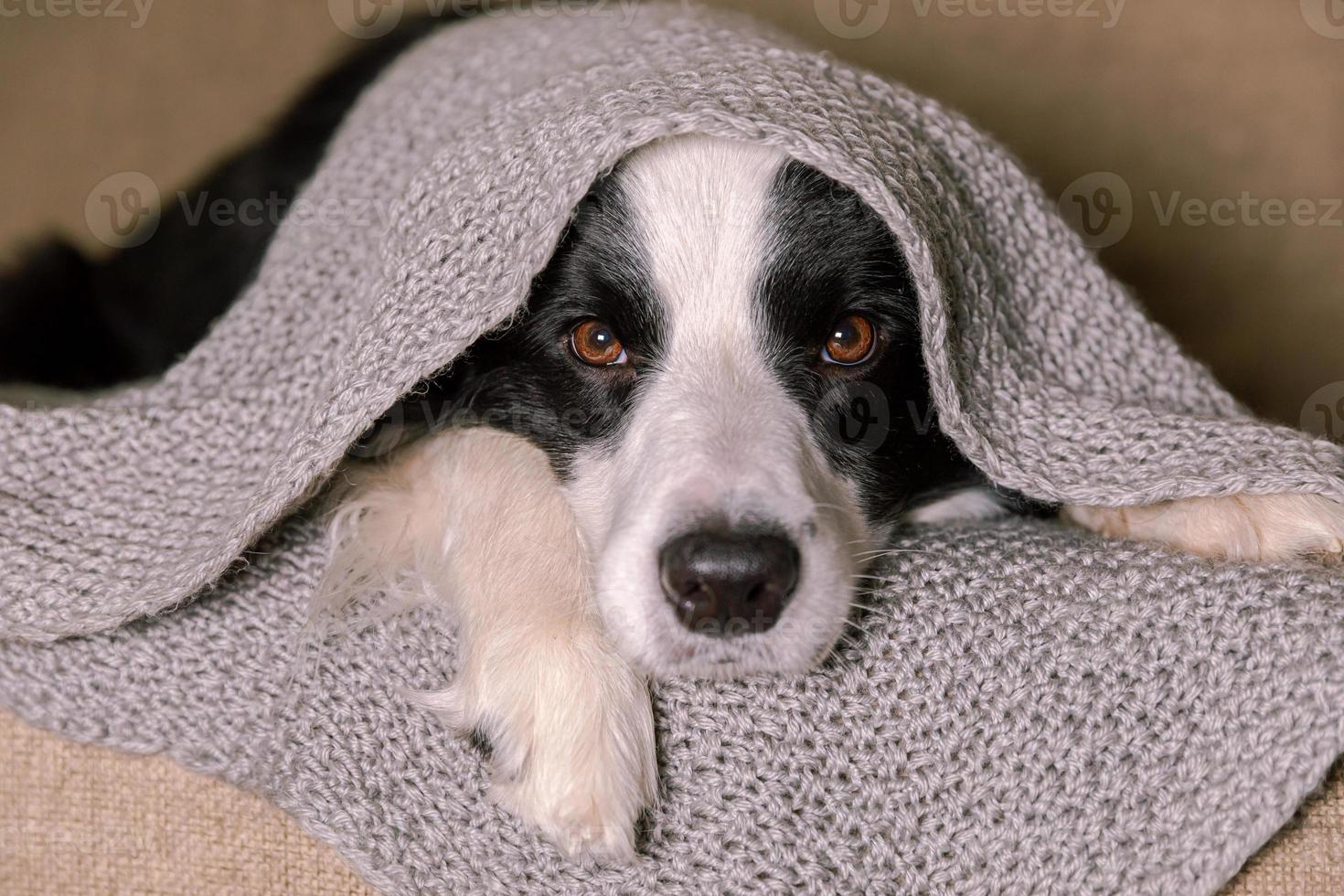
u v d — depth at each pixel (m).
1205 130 3.13
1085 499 1.46
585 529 1.52
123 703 1.49
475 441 1.62
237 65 3.40
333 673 1.46
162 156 3.30
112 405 1.59
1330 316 2.92
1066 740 1.33
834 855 1.35
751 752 1.37
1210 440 1.46
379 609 1.50
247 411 1.60
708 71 1.45
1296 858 1.42
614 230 1.50
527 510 1.50
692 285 1.49
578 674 1.35
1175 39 3.14
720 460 1.36
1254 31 3.14
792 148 1.34
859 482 1.56
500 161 1.43
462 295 1.42
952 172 1.60
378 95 1.84
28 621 1.46
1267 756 1.29
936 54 3.17
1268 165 3.12
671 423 1.42
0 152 3.26
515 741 1.35
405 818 1.40
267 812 1.52
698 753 1.38
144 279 2.29
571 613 1.40
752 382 1.48
